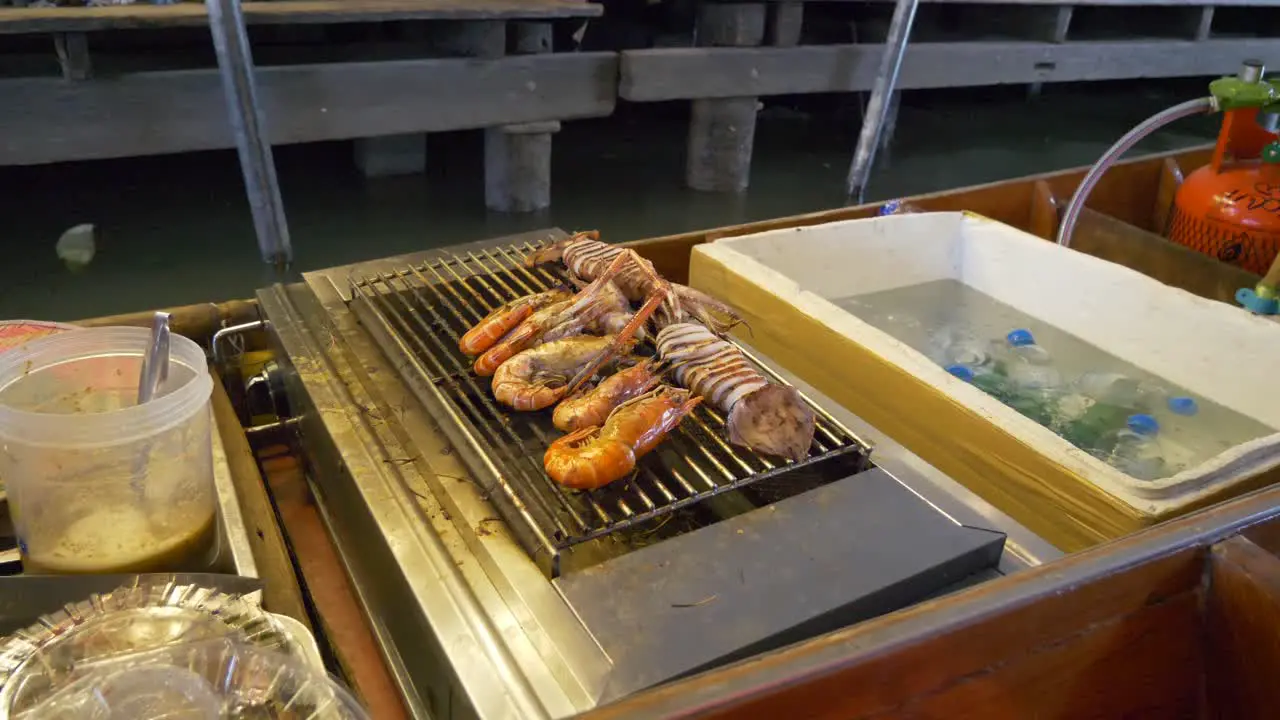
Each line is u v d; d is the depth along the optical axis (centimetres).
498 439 132
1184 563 98
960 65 522
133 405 124
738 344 169
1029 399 194
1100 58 569
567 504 119
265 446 181
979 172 547
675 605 105
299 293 179
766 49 455
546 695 96
